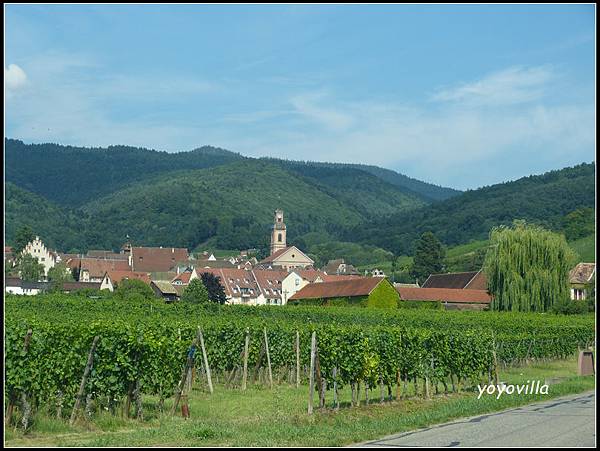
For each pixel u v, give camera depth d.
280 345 29.70
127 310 60.09
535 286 71.75
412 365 25.12
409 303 87.31
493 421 18.58
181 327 28.81
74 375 17.73
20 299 63.47
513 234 73.75
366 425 17.50
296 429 16.31
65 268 139.75
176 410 20.67
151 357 19.39
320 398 21.34
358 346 22.52
